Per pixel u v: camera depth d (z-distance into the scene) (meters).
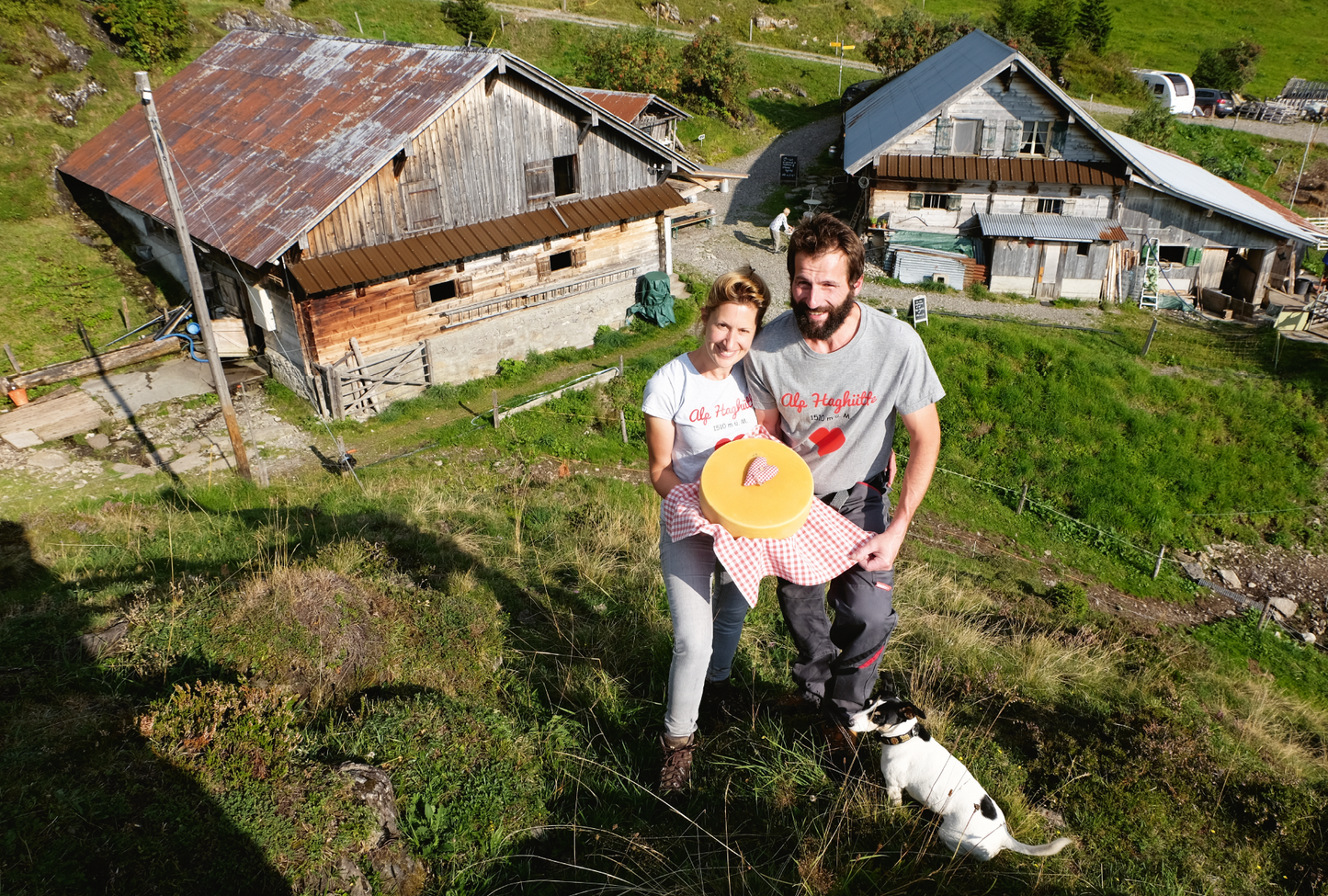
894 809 3.63
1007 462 19.61
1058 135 27.08
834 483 3.55
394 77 18.81
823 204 33.38
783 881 3.27
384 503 10.90
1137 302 28.09
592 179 20.94
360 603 5.23
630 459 17.67
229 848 3.12
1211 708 7.43
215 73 23.05
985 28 44.91
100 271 21.25
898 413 3.46
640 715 4.42
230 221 17.11
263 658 4.65
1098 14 47.94
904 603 7.33
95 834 3.06
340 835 3.26
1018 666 6.12
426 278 18.61
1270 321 26.86
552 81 18.70
